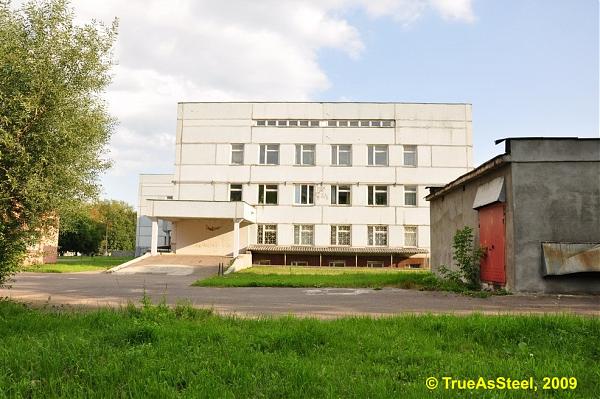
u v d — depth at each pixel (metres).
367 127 41.00
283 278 21.59
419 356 6.09
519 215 13.92
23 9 10.58
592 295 13.48
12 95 9.90
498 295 13.73
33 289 16.86
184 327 7.50
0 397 4.65
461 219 19.11
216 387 4.83
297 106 41.28
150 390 4.74
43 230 10.98
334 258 39.84
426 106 41.00
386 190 40.81
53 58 10.56
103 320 8.34
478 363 5.78
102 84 11.45
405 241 40.34
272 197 40.94
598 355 6.34
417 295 14.24
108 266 35.88
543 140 14.08
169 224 62.41
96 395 4.70
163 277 25.33
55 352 5.99
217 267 30.97
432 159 40.69
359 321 8.37
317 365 5.59
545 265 13.55
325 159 40.94
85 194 12.66
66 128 10.59
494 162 14.71
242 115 41.38
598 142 13.99
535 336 7.17
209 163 41.09
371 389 4.78
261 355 6.00
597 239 13.73
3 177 9.92
